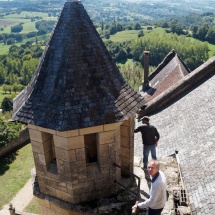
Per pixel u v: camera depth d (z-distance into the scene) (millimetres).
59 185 7910
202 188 9086
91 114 6879
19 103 7992
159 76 28016
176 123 14625
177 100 17047
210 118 12758
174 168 10852
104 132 7363
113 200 8078
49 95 7066
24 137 23344
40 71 7398
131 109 7461
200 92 15727
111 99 7168
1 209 15836
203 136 11859
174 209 8297
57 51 7219
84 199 7973
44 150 7727
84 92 7004
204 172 9711
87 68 7148
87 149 8570
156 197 6609
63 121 6664
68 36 7176
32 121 6992
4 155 21594
